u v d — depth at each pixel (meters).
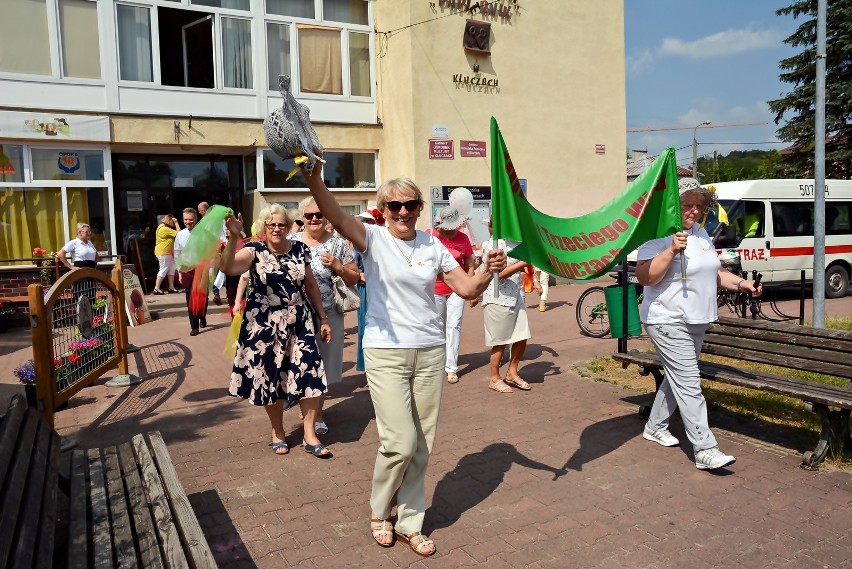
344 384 7.05
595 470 4.59
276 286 4.70
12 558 2.11
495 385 6.66
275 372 4.71
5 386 7.36
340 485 4.38
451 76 15.16
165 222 13.72
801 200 14.34
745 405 5.91
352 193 15.35
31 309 4.97
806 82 26.09
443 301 6.72
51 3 12.33
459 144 15.34
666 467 4.62
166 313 12.26
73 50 12.63
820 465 4.55
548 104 16.70
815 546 3.51
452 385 6.93
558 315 11.88
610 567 3.34
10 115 11.97
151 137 13.16
